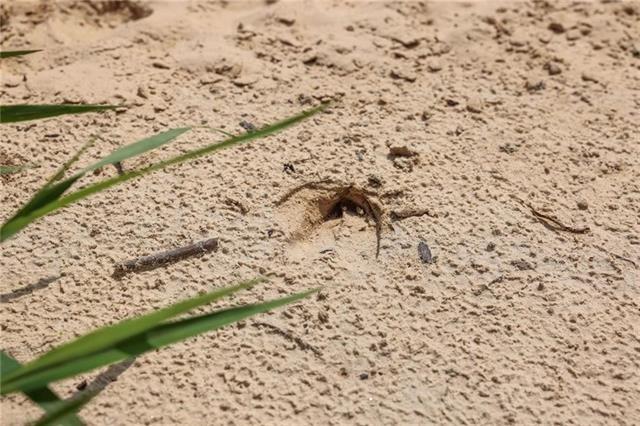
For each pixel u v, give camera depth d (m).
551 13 1.34
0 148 1.22
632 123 1.26
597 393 1.13
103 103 1.25
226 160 1.22
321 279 1.17
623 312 1.16
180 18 1.32
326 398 1.12
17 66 1.28
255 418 1.11
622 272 1.18
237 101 1.26
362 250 1.18
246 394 1.12
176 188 1.20
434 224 1.19
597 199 1.22
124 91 1.26
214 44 1.30
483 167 1.23
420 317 1.15
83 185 1.20
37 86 1.26
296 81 1.27
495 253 1.18
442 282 1.17
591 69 1.30
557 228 1.20
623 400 1.13
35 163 1.21
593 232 1.20
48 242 1.17
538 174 1.23
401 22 1.32
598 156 1.24
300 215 1.20
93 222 1.18
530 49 1.31
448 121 1.25
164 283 1.16
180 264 1.17
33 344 1.13
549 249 1.19
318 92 1.27
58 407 1.08
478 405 1.12
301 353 1.13
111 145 1.23
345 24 1.32
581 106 1.27
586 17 1.34
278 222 1.19
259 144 1.23
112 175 1.21
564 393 1.13
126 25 1.31
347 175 1.21
